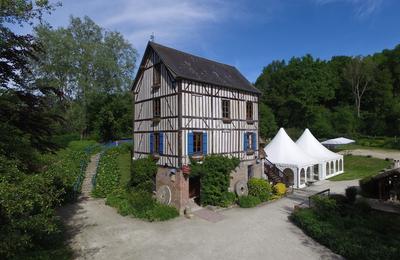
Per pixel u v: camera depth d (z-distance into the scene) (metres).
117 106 36.03
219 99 17.25
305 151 26.58
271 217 14.10
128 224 12.96
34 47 10.17
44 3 9.16
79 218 13.76
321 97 54.72
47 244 9.99
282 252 10.05
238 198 16.64
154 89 17.27
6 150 7.60
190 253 9.98
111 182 19.45
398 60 54.53
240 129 18.67
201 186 15.95
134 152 19.41
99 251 10.09
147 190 16.58
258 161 19.91
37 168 8.66
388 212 13.66
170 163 15.70
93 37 37.28
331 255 9.77
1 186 6.09
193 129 15.62
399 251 8.72
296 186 21.28
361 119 51.09
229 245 10.67
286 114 52.38
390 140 41.66
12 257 7.26
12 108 9.24
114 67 36.66
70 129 35.53
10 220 6.77
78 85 34.75
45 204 7.40
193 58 18.55
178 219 13.80
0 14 8.65
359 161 31.67
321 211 12.93
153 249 10.30
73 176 19.75
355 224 11.54
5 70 9.54
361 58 56.19
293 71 55.19
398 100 50.66
